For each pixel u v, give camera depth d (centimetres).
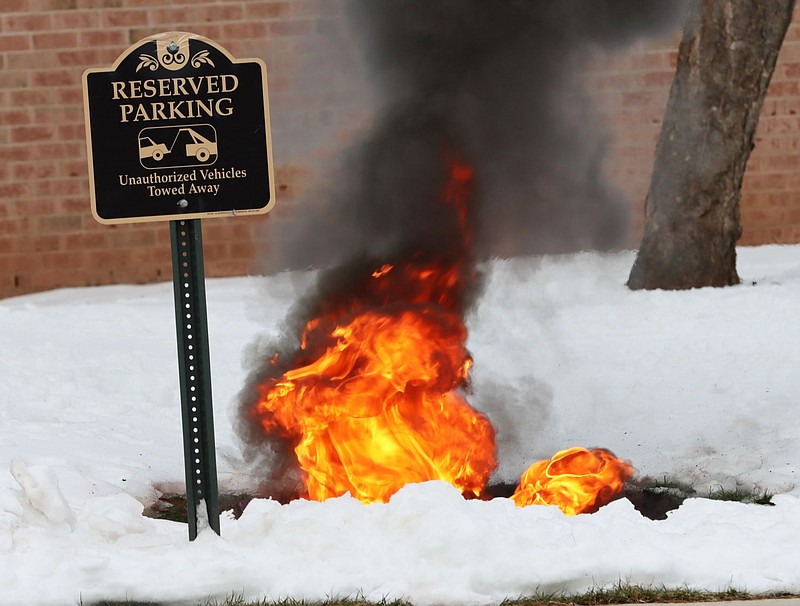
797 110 2094
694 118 1677
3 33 1989
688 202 1675
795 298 1531
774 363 1185
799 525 621
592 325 1413
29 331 1546
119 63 614
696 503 675
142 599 550
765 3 1662
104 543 625
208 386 616
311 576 562
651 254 1680
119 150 615
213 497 618
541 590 555
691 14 1672
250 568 565
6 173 2005
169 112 617
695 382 1119
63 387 1155
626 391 1089
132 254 2030
